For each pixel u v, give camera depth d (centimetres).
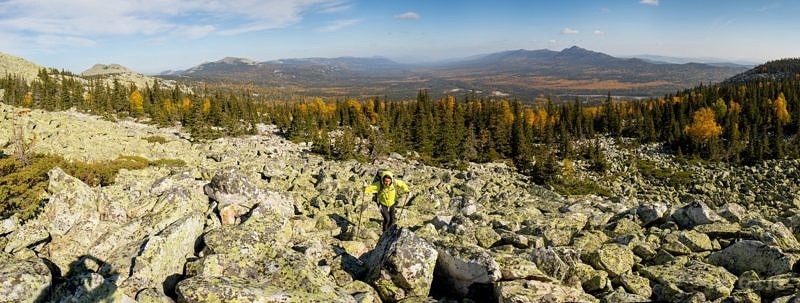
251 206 1391
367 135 12625
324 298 779
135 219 1145
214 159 4425
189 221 1002
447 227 1593
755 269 1023
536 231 1490
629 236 1297
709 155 10244
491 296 905
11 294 662
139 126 11019
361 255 1188
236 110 14300
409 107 17162
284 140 10612
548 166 7200
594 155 10362
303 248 1061
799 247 1159
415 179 3459
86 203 1154
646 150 11519
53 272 862
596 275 984
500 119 12888
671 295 905
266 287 776
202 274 841
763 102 15012
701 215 1480
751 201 5769
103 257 967
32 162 2134
